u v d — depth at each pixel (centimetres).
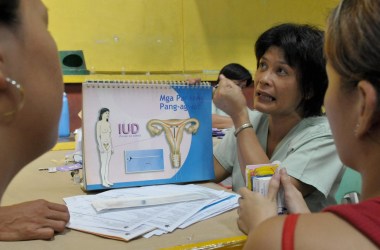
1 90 33
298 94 103
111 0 274
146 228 63
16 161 37
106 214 70
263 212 63
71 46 269
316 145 96
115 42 279
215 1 303
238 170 114
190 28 299
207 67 308
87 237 61
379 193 41
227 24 310
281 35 101
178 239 60
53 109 38
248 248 41
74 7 266
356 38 39
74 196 82
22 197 83
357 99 41
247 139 104
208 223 68
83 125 87
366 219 37
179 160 95
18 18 34
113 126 89
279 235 39
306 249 37
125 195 82
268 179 74
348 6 42
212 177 99
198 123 98
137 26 283
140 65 288
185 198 79
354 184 96
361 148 43
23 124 36
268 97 104
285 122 108
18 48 34
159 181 93
